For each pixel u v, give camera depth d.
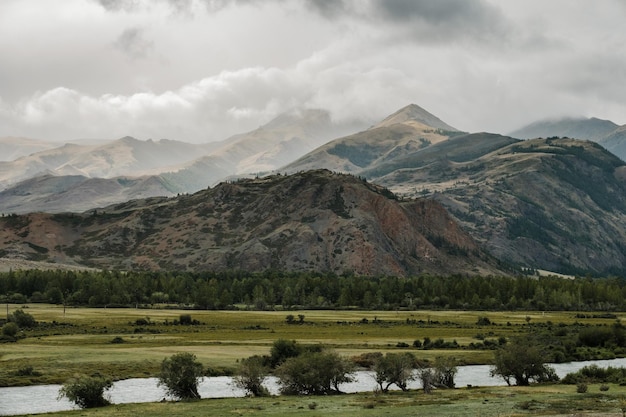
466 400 86.06
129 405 87.19
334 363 100.75
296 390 100.62
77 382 91.50
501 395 90.69
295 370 100.38
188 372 97.06
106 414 78.44
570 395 89.06
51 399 100.75
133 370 126.31
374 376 109.94
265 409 80.25
